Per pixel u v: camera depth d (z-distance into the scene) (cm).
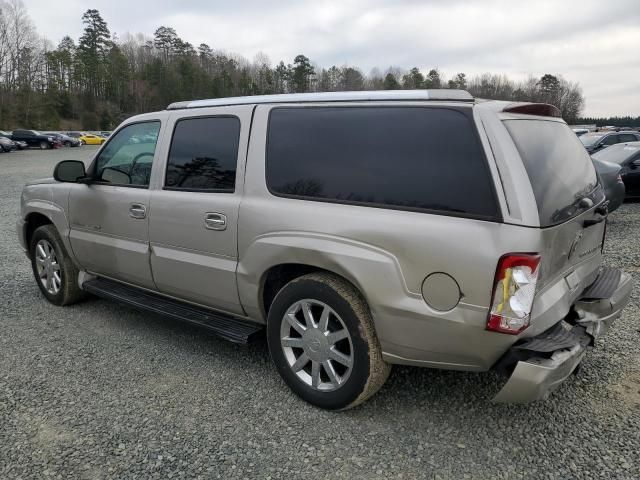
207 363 355
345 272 263
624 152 1107
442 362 251
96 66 9488
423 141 251
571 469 239
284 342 300
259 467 244
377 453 253
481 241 226
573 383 317
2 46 8069
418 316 244
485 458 248
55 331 415
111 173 405
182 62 9956
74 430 275
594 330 270
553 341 230
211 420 284
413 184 251
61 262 457
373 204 261
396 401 300
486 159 232
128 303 390
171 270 356
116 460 250
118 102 9569
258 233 299
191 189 342
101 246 407
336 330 282
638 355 352
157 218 358
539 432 268
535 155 246
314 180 284
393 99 266
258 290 309
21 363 356
